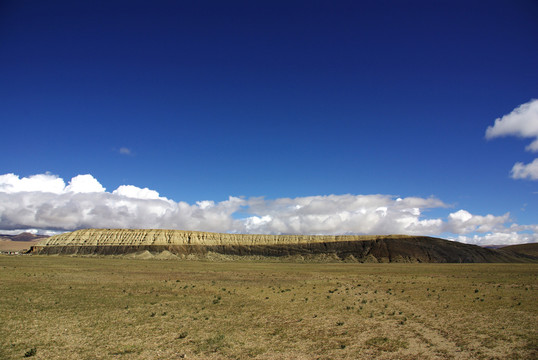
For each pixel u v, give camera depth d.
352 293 51.66
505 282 64.06
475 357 22.55
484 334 27.86
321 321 32.75
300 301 44.03
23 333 26.70
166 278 71.50
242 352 23.34
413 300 44.69
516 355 22.70
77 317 32.72
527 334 27.56
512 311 36.50
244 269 103.50
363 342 25.91
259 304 41.62
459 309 38.09
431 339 26.66
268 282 67.06
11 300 40.06
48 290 49.09
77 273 76.62
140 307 38.38
